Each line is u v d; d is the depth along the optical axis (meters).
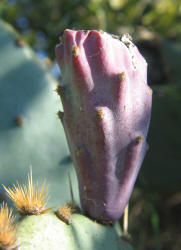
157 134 0.30
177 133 0.29
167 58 0.32
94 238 0.12
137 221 0.33
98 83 0.10
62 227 0.11
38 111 0.21
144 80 0.11
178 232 0.35
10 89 0.21
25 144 0.20
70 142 0.12
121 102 0.11
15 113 0.20
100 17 0.37
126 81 0.10
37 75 0.21
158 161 0.30
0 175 0.19
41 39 0.40
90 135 0.11
